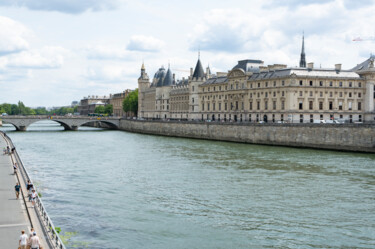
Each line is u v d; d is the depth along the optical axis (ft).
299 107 536.83
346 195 216.33
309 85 538.88
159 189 233.35
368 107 558.56
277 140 477.77
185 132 652.89
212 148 451.94
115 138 622.54
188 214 184.65
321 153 390.42
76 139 588.91
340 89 549.54
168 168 304.91
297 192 223.30
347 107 554.87
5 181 213.46
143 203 203.00
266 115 583.17
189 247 146.72
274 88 563.07
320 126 426.92
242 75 633.61
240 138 533.14
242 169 296.10
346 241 152.15
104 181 257.34
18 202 168.55
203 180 257.34
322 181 251.19
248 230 163.63
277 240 153.48
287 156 368.07
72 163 335.47
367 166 305.53
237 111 650.84
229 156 372.38
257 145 491.31
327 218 177.99
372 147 382.22
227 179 259.39
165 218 178.60
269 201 205.46
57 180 260.42
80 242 147.95
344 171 284.82
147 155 387.34
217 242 151.43
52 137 622.13
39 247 109.70
